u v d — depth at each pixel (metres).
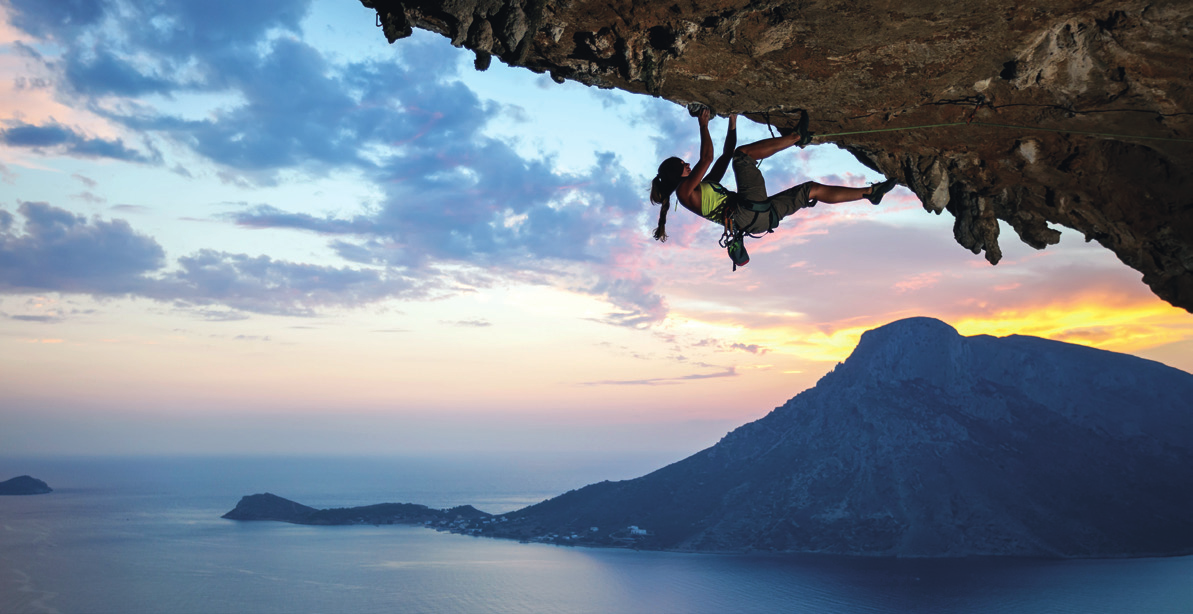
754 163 6.38
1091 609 145.00
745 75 6.23
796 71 6.14
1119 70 5.95
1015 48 5.81
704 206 6.34
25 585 191.38
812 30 5.56
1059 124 6.73
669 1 5.32
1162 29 5.45
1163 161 7.02
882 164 7.98
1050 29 5.62
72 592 183.12
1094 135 6.77
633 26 5.68
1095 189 7.51
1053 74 6.13
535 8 5.46
